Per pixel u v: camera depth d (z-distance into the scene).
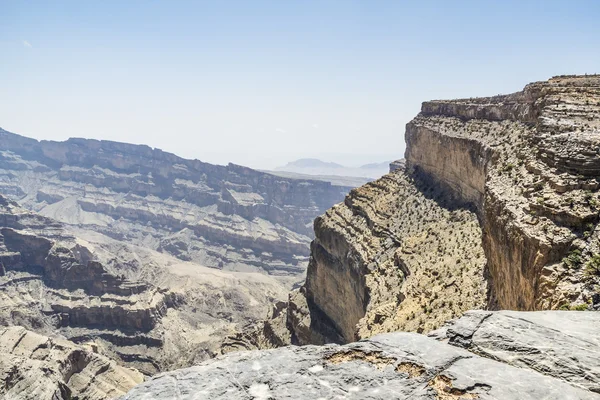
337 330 89.31
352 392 10.27
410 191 90.00
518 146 46.41
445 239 63.06
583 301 20.52
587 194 26.08
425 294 49.12
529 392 10.18
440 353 11.77
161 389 10.41
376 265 73.44
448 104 96.56
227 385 10.52
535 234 25.72
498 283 32.72
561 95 44.62
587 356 11.75
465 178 71.94
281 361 11.51
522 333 13.02
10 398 91.94
